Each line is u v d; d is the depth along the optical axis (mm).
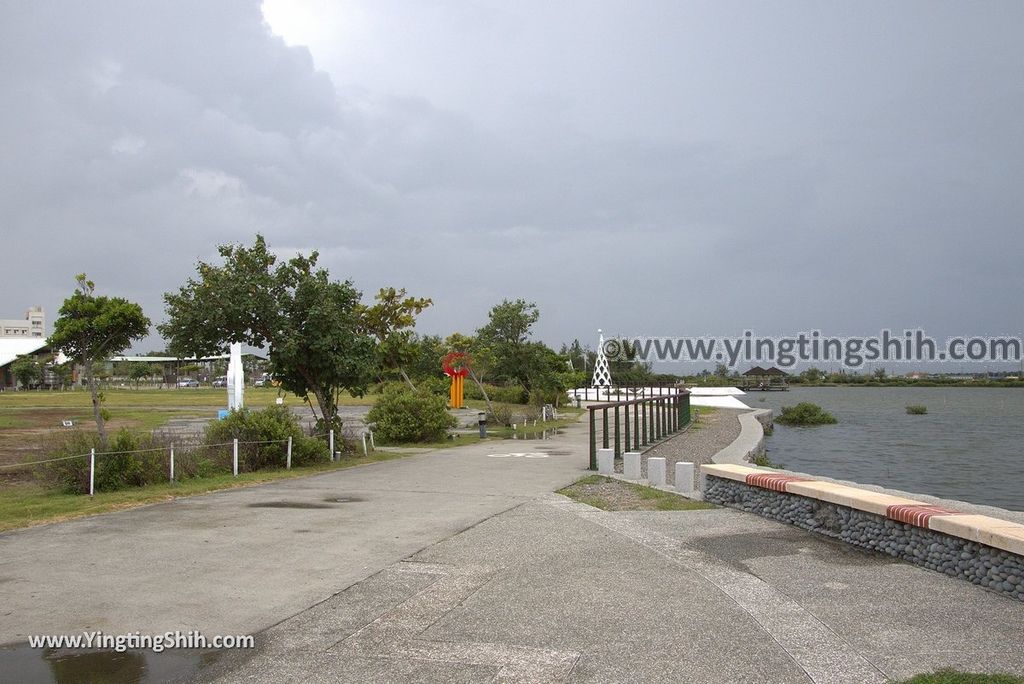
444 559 8789
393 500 13523
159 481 15789
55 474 14898
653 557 8844
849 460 31062
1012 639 5848
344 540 9883
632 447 26000
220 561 8664
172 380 106875
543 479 16734
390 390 29453
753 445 26391
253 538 10008
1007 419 55031
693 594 7246
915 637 5926
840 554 8930
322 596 7234
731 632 6121
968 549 7555
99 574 8039
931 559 8078
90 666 5449
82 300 17438
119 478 15133
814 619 6422
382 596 7238
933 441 39125
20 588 7484
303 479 16891
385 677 5238
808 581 7664
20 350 91562
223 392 80438
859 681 5062
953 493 22094
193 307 20578
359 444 24078
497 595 7262
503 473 17984
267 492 14656
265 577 7949
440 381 46344
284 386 22594
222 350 22000
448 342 47844
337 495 14203
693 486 15227
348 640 6004
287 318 21250
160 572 8148
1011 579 6961
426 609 6824
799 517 10641
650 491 14562
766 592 7281
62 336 17062
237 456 17703
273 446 19016
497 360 41969
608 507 12609
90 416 39375
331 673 5316
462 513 12039
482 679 5191
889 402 82562
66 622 6430
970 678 5000
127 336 18234
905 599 6957
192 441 18906
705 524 10984
